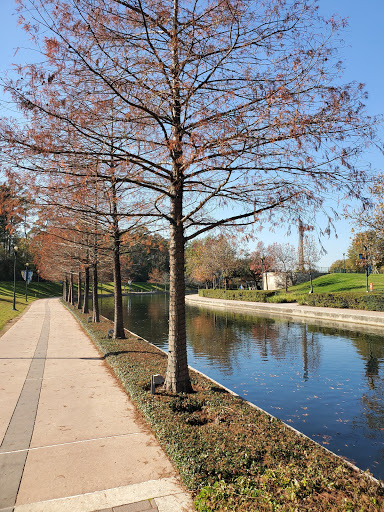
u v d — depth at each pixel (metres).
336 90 5.29
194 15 6.04
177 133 6.23
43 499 3.65
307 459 4.32
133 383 7.18
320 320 24.06
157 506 3.54
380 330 19.06
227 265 50.38
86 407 6.42
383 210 20.69
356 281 42.22
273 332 19.36
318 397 8.71
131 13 5.81
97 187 6.38
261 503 3.33
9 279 65.19
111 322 19.28
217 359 13.12
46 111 5.23
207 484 3.72
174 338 6.86
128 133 6.40
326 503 3.33
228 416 5.54
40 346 12.77
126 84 5.53
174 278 6.93
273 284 52.94
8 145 5.15
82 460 4.48
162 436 4.84
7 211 5.37
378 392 9.02
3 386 7.69
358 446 6.13
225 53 6.00
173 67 6.02
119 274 13.59
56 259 22.03
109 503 3.59
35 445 4.89
